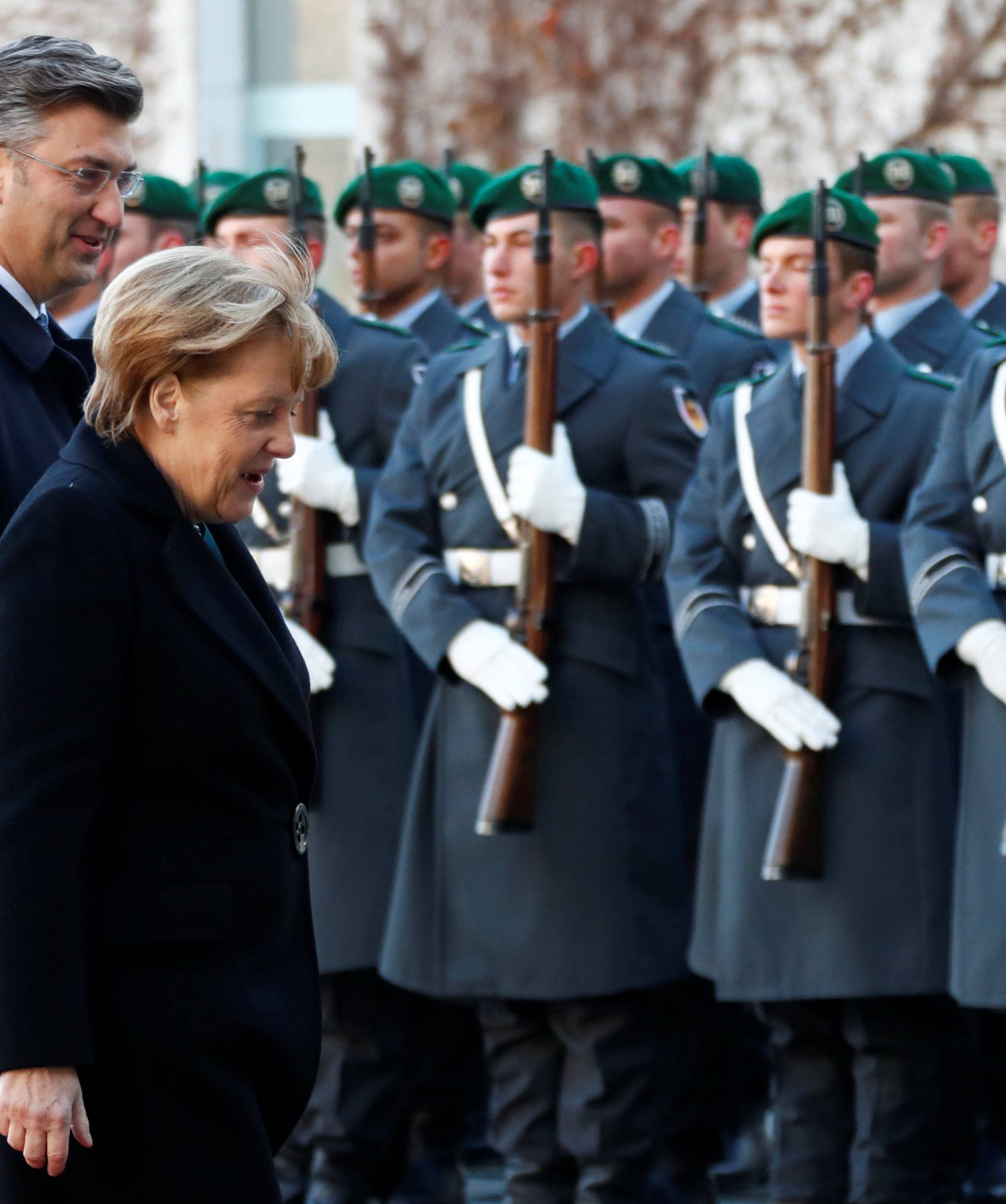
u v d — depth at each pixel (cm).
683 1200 2019
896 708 1831
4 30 4853
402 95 4578
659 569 1895
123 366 1057
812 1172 1855
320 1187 2008
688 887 1989
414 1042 2055
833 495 1822
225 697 1064
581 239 1922
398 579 1930
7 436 1177
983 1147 2002
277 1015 1079
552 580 1873
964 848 1761
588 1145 1866
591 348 1938
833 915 1809
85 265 1209
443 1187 2064
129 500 1060
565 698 1886
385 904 2058
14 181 1173
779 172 4294
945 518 1794
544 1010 1914
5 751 1018
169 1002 1044
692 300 2295
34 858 1002
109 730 1035
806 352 1875
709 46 4353
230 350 1047
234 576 1163
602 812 1881
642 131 4412
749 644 1848
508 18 4491
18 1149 1011
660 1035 1902
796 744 1791
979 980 1725
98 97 1170
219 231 2278
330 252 4822
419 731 2150
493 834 1859
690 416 1939
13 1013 993
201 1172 1047
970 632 1728
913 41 4162
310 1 4866
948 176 2186
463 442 1938
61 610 1027
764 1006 1881
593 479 1908
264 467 1087
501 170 4512
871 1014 1816
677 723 2128
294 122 4878
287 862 1102
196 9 4825
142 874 1047
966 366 2012
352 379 2111
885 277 2161
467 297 2656
